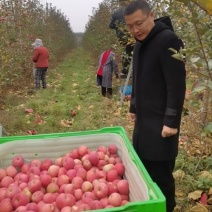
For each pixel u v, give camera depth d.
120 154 1.65
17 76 5.90
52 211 1.25
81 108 4.52
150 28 1.49
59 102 4.85
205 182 2.11
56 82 7.46
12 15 6.55
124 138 1.63
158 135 1.56
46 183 1.46
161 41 1.45
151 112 1.57
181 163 2.39
